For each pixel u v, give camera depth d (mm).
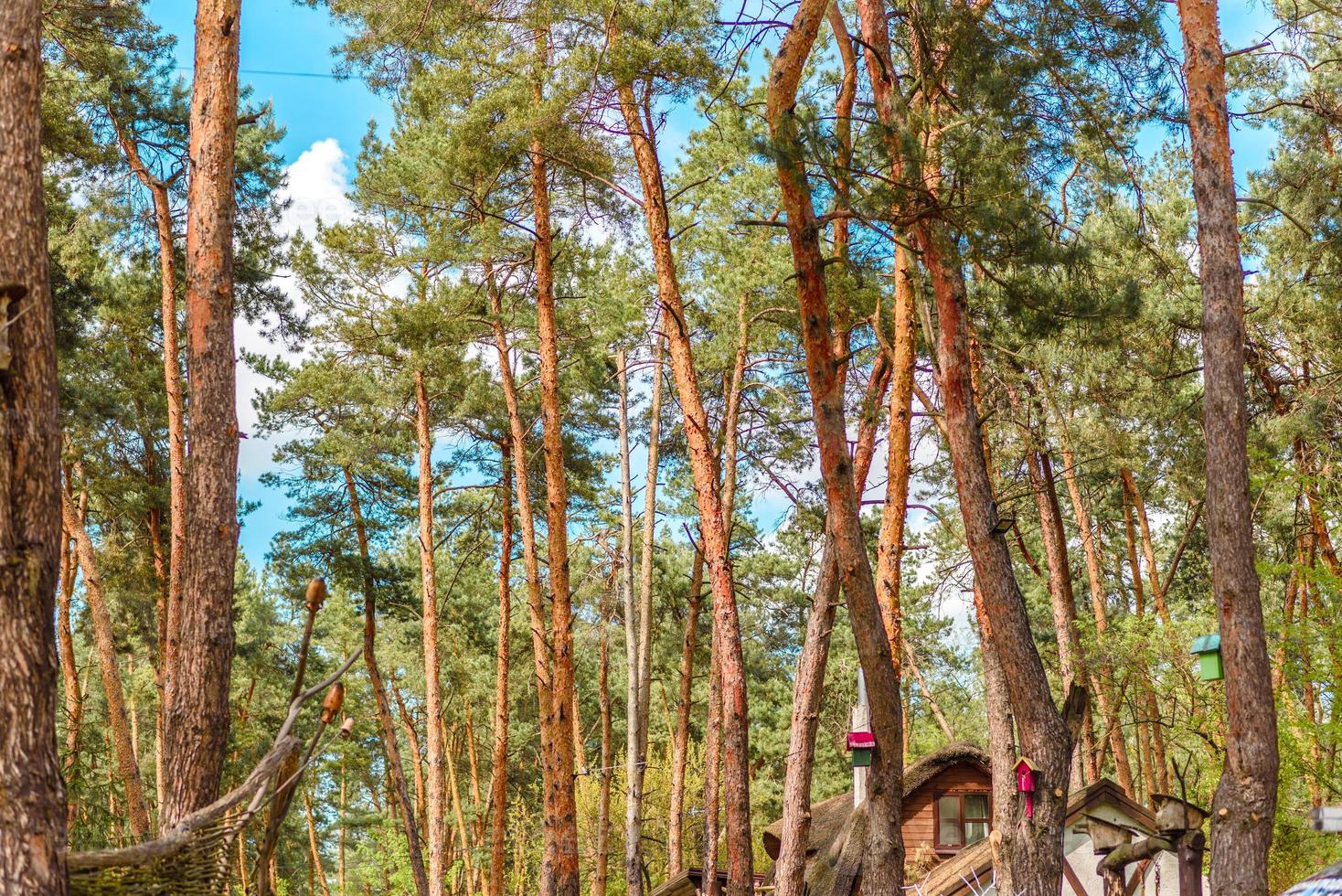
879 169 11883
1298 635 16078
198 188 10359
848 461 12469
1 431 5707
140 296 25531
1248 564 10992
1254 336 22531
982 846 19984
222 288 10242
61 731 36406
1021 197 11930
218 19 10641
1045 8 12805
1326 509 17156
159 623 27172
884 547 16578
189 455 9906
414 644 43469
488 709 50781
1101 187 17781
